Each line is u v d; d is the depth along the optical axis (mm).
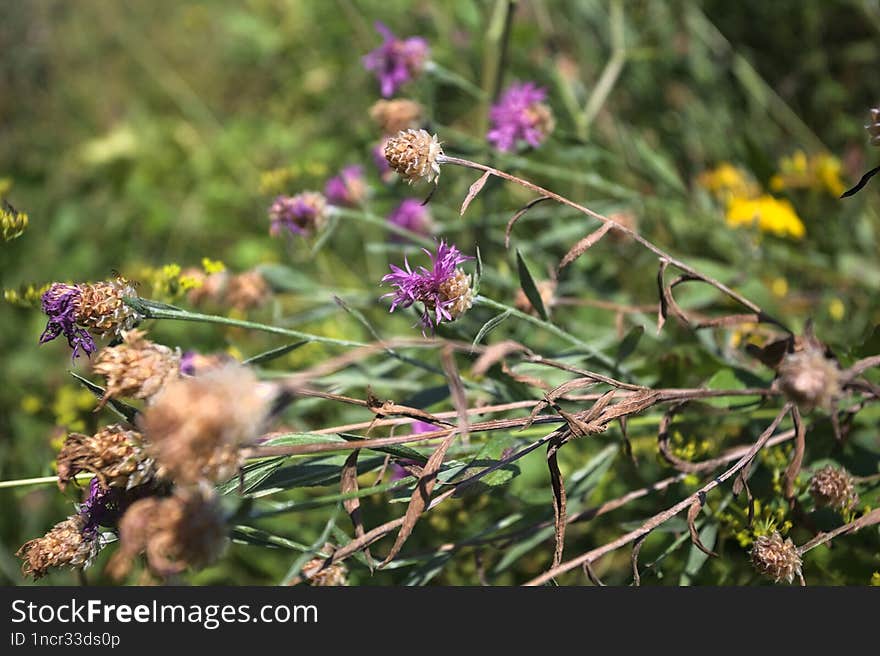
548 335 519
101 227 715
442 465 376
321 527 482
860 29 676
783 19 689
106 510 376
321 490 494
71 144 821
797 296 546
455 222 524
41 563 373
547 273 529
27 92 858
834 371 352
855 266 564
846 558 412
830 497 396
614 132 635
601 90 605
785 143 656
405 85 542
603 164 586
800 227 554
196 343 573
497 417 426
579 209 394
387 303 514
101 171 763
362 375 468
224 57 855
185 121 816
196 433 314
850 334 526
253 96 835
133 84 866
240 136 750
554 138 531
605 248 552
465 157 525
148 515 331
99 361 350
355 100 728
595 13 691
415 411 375
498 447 372
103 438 354
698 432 460
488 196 516
